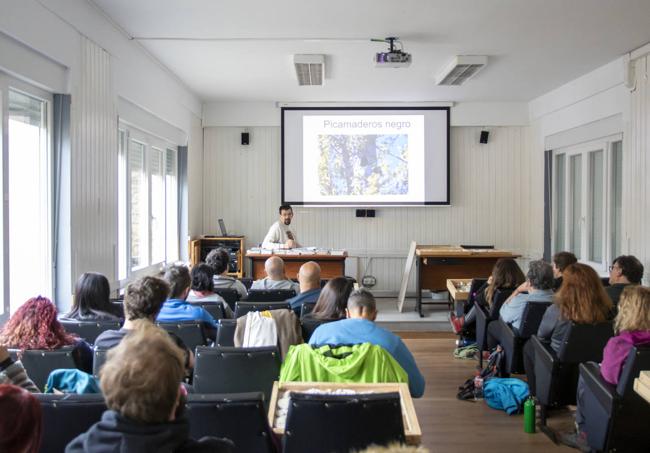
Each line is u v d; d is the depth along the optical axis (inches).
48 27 149.6
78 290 122.0
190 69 267.0
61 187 163.2
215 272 179.5
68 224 163.0
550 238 322.0
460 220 352.2
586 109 275.3
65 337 99.7
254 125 347.6
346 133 346.0
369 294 102.1
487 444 129.1
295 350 90.2
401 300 300.8
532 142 344.2
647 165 223.0
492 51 235.1
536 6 184.4
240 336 113.0
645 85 225.1
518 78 283.7
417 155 346.0
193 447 48.0
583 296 125.9
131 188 237.3
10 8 130.0
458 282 232.2
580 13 190.7
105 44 191.0
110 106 196.4
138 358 45.8
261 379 93.4
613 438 104.5
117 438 44.9
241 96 331.0
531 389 148.2
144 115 240.1
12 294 145.3
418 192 346.6
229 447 50.3
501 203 352.2
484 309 187.2
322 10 187.9
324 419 66.1
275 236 282.8
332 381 86.6
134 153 243.3
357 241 352.2
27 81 146.4
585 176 285.1
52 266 161.3
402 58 213.9
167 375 45.7
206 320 125.4
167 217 298.8
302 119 345.7
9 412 45.7
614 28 205.8
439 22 199.8
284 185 346.6
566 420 143.9
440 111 344.8
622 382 100.8
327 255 259.6
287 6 184.1
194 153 329.4
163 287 100.7
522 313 154.0
